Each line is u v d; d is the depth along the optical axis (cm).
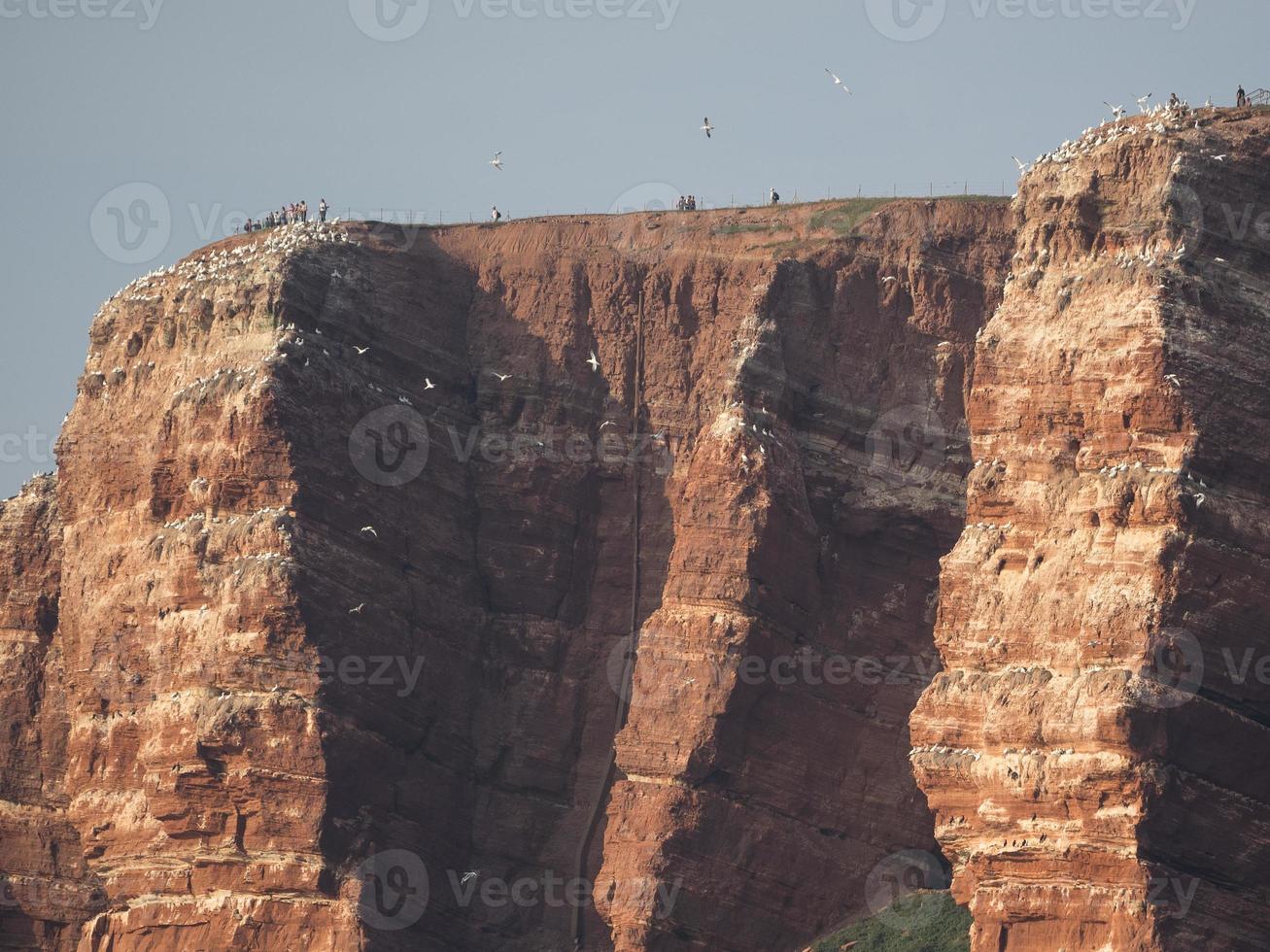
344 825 18000
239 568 18250
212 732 18025
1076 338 16175
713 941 17562
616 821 17812
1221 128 16450
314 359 18800
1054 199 16612
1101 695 15350
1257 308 16112
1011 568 16175
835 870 17850
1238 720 15425
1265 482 15812
